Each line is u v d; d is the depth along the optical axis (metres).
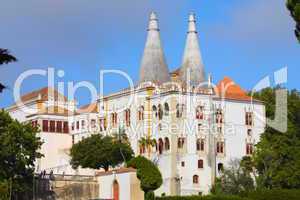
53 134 197.00
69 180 149.50
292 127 152.62
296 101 160.62
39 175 151.00
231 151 171.75
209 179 168.38
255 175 156.62
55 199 149.00
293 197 114.62
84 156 168.25
